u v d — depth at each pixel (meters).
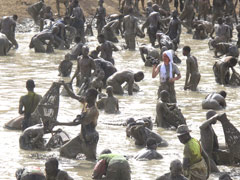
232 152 39.53
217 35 92.94
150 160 40.44
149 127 46.31
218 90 65.44
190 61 63.88
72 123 41.06
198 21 106.19
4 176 36.91
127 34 92.06
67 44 92.62
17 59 81.94
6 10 114.81
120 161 35.41
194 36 106.75
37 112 44.84
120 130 48.25
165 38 84.81
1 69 74.06
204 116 53.16
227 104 58.53
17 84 65.12
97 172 35.66
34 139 42.75
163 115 49.12
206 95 62.62
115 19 103.50
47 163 31.83
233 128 39.44
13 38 91.00
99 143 44.41
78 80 64.19
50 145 43.38
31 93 45.81
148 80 69.88
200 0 116.69
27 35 106.56
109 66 64.31
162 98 49.19
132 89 61.53
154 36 94.50
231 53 80.88
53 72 73.06
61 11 119.81
